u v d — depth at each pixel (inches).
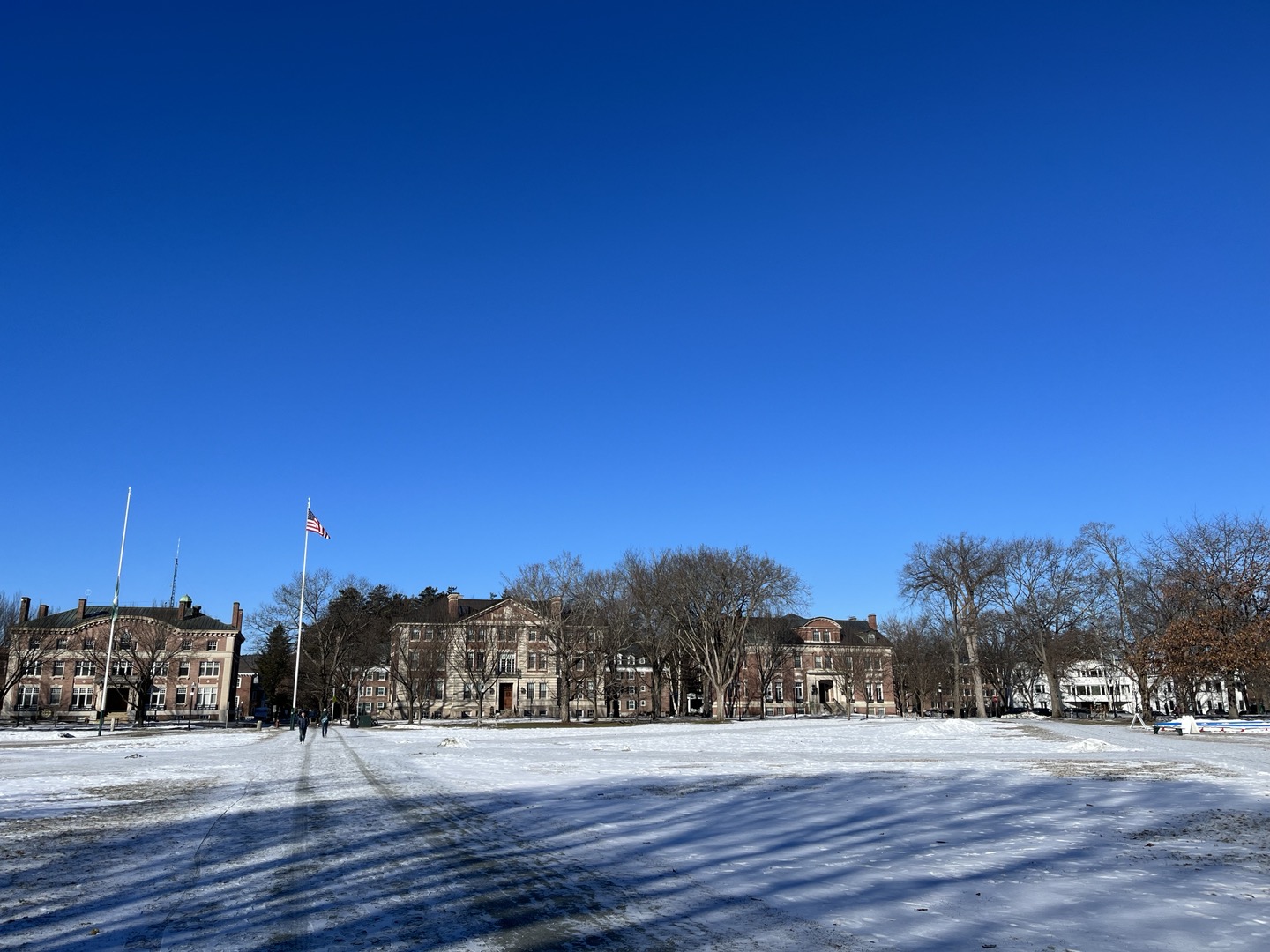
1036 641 3383.4
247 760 1347.2
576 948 317.1
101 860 489.4
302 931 340.2
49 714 3885.3
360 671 4025.6
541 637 3713.1
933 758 1290.6
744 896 398.9
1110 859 489.4
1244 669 2292.1
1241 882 427.2
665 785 919.0
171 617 4419.3
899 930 340.5
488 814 687.1
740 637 3550.7
